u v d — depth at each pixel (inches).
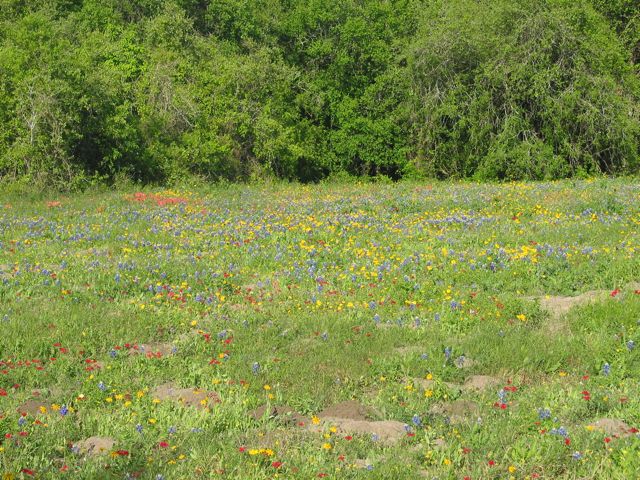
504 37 1257.4
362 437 262.7
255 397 302.8
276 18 1441.9
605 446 245.3
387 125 1336.1
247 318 412.8
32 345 358.0
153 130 1115.9
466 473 235.1
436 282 478.3
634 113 1305.4
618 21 1480.1
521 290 462.3
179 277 502.3
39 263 537.6
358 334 386.9
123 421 278.7
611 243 573.3
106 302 442.6
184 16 1339.8
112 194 975.6
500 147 1217.4
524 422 271.1
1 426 263.3
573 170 1237.7
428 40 1288.1
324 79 1382.9
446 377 328.5
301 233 641.0
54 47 1015.0
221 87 1221.7
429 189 1011.9
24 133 970.1
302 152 1278.3
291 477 231.1
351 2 1397.6
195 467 238.7
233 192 1039.6
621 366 331.3
